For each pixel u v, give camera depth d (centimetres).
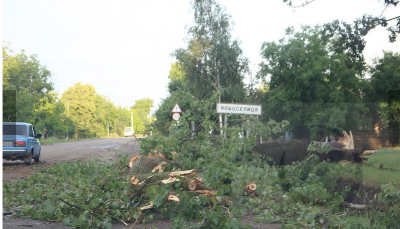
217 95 1029
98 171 1088
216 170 624
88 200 627
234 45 3388
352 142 894
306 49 2773
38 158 1803
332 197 690
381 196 621
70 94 9988
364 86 2564
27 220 602
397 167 956
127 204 613
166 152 914
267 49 2869
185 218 609
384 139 1756
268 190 704
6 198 720
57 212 608
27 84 5228
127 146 2841
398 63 2547
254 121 1002
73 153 2425
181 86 4103
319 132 1350
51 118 5994
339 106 2391
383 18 1516
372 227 600
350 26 1722
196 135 985
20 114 5034
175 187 669
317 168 813
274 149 960
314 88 2655
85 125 10012
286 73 2764
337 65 2636
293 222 608
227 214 624
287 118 2542
